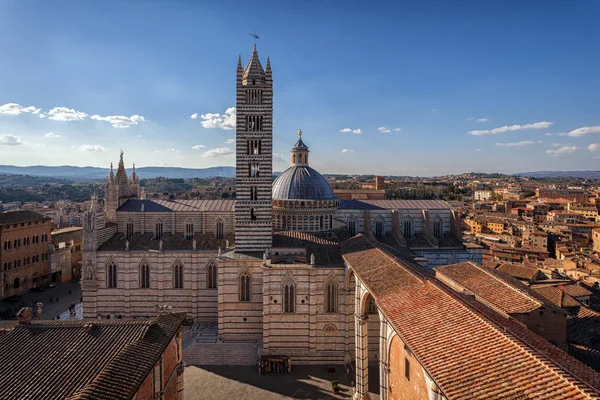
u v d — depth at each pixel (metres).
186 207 102.50
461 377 27.64
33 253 124.88
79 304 109.88
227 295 81.25
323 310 76.00
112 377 36.34
